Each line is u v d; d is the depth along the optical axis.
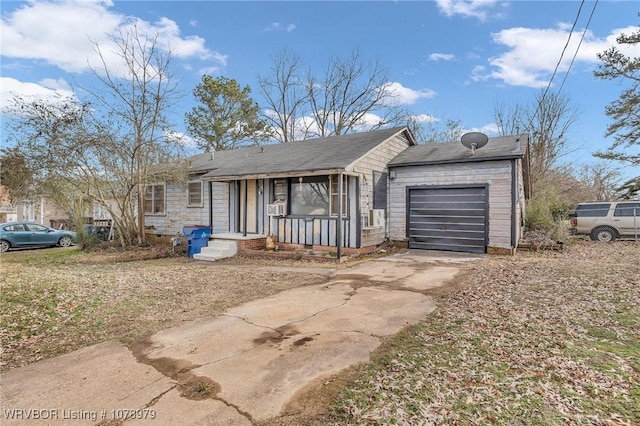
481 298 5.41
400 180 11.84
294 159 11.12
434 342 3.71
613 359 3.24
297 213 11.26
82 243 13.26
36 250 14.01
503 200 10.05
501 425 2.29
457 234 10.84
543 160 22.98
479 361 3.24
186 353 3.53
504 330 4.04
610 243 12.97
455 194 10.88
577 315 4.52
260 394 2.71
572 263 8.31
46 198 13.63
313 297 5.68
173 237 13.17
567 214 16.23
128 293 6.00
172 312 4.94
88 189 12.86
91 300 5.49
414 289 6.10
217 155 15.95
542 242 11.08
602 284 6.05
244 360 3.34
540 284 6.21
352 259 9.68
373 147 10.65
